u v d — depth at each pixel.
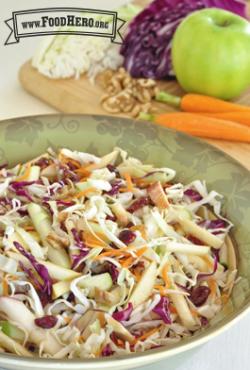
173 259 0.58
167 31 0.85
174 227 0.61
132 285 0.55
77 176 0.64
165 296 0.56
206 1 0.86
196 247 0.59
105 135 0.67
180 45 0.80
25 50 0.91
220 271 0.59
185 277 0.57
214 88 0.81
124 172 0.65
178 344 0.48
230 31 0.79
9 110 0.81
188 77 0.81
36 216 0.59
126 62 0.85
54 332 0.53
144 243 0.57
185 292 0.56
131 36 0.85
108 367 0.47
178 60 0.81
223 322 0.50
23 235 0.57
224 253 0.60
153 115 0.79
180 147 0.65
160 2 0.84
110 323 0.53
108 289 0.56
